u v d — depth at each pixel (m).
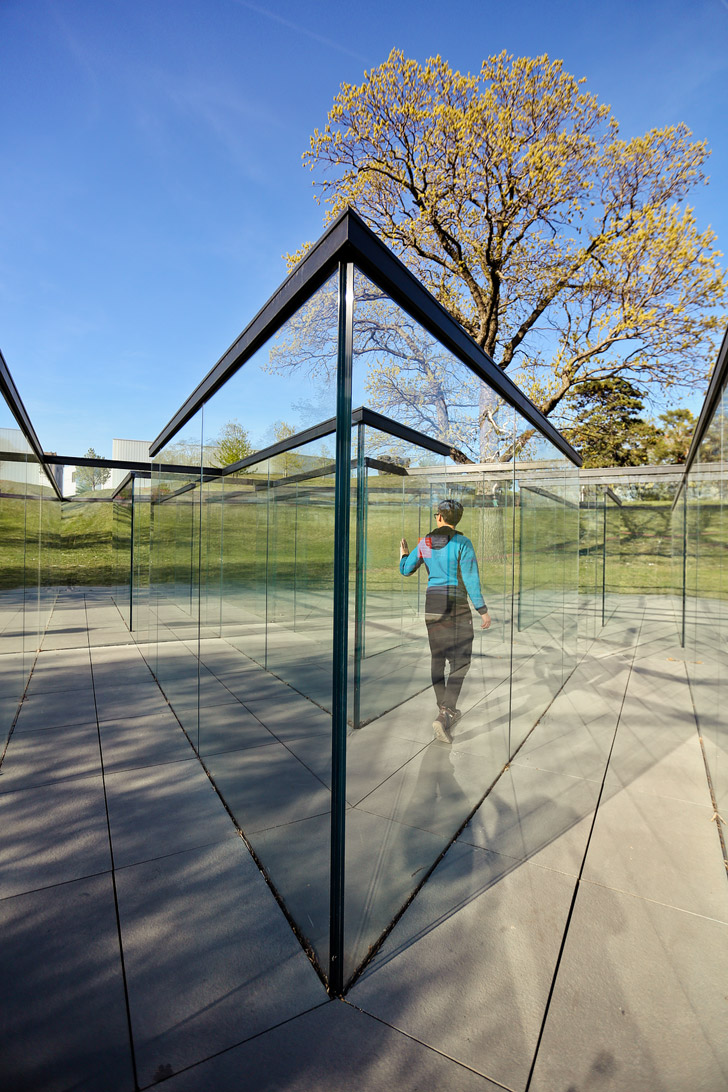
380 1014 1.76
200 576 4.42
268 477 2.99
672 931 2.18
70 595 14.59
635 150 14.47
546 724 4.91
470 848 2.83
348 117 13.98
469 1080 1.52
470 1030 1.70
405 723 2.45
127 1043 1.63
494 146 13.28
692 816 3.18
